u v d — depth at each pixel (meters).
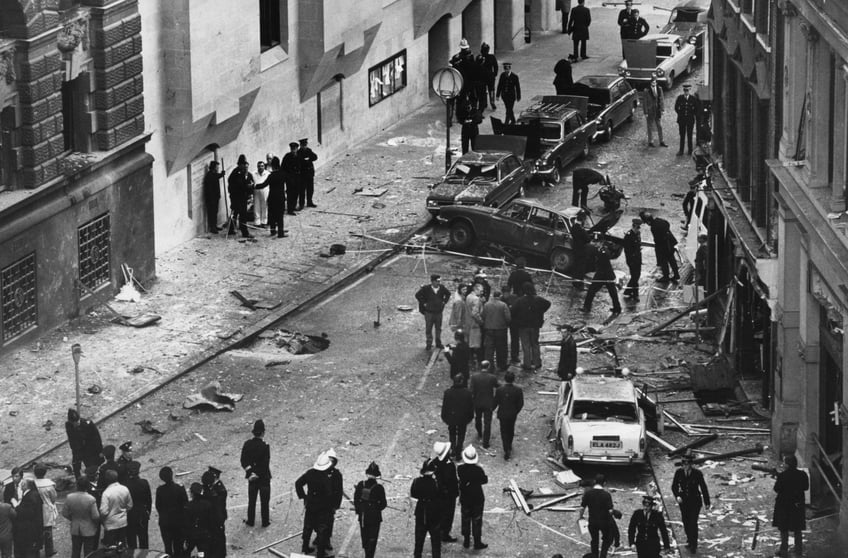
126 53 54.75
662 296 58.06
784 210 44.41
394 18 74.12
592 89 73.75
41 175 51.66
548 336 54.75
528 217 60.16
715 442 47.28
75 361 46.38
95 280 55.00
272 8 65.31
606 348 53.62
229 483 44.69
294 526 42.50
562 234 59.59
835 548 41.22
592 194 67.88
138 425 47.88
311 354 53.12
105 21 53.38
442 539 41.81
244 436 47.41
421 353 53.28
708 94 58.16
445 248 61.62
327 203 65.69
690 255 58.31
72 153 54.09
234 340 53.41
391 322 55.66
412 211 65.12
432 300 52.75
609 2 96.44
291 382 50.91
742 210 51.50
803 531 42.41
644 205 66.38
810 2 42.38
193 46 57.81
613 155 72.31
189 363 51.56
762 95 48.25
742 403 49.47
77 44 52.59
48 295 52.62
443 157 71.38
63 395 49.12
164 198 59.47
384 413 49.03
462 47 75.12
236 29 60.31
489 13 83.62
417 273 59.72
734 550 41.56
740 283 50.62
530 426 48.38
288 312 55.78
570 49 87.25
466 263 60.78
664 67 80.19
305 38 66.38
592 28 91.12
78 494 39.44
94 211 54.34
